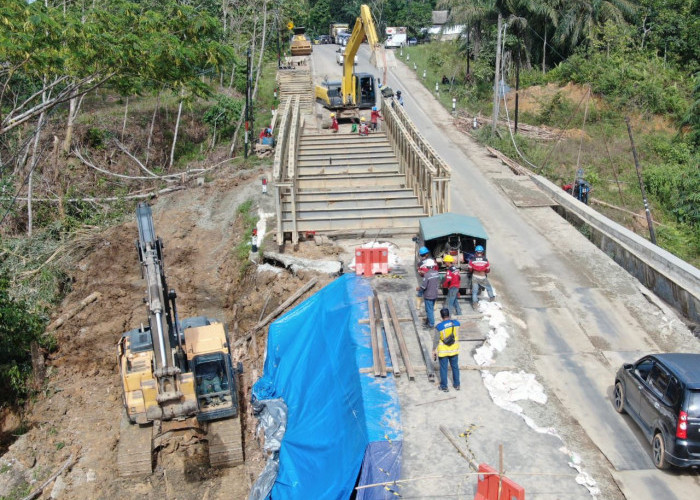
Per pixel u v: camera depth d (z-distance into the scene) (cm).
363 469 1120
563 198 2623
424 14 8838
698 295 1698
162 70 2212
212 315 2203
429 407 1293
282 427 1523
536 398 1331
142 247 1438
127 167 3622
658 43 4950
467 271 1716
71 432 1636
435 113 4372
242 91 4897
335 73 5553
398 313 1664
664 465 1101
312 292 1975
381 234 2311
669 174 3138
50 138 3497
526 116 4356
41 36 2000
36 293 2277
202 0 4444
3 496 1420
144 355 1535
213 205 2956
